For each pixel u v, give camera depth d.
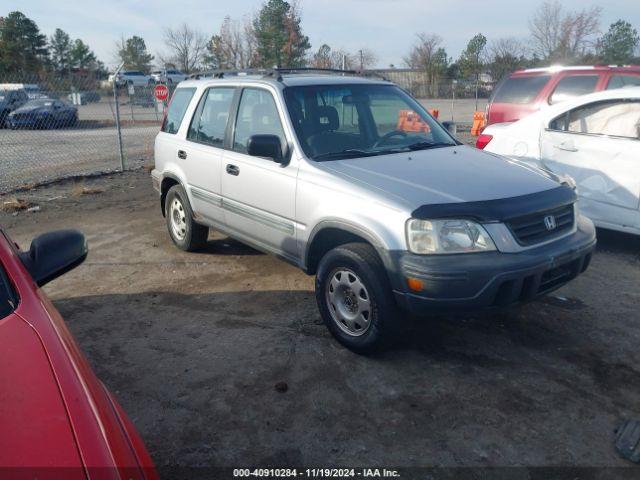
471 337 4.29
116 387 3.72
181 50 42.69
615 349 4.10
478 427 3.25
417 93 31.50
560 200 3.85
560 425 3.26
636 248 6.31
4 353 2.07
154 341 4.33
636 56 35.22
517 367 3.86
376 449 3.09
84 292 5.30
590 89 8.91
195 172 5.64
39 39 57.59
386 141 4.74
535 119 6.74
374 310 3.75
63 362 2.06
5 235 3.03
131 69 57.34
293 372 3.84
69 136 18.64
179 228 6.33
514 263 3.45
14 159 13.80
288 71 5.36
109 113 27.59
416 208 3.51
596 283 5.30
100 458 1.70
